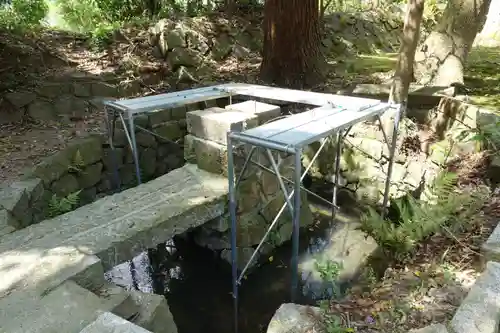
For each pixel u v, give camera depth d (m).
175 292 3.86
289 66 6.64
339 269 3.49
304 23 6.47
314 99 4.39
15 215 3.48
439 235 3.15
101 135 5.12
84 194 4.90
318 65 6.97
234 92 4.91
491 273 2.15
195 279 4.04
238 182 3.36
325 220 5.04
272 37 6.62
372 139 5.35
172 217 3.28
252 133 3.06
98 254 2.78
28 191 3.81
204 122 3.97
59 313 2.17
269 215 4.27
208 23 7.81
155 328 2.41
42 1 7.77
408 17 4.68
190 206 3.44
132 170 5.52
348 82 6.83
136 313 2.36
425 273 2.64
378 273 3.61
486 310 1.91
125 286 3.90
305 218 4.84
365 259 4.03
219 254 4.17
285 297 3.72
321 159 5.92
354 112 3.73
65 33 6.96
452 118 4.95
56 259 2.67
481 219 3.15
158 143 5.75
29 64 6.07
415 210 3.45
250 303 3.69
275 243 4.38
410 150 5.09
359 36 10.42
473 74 6.95
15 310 2.20
